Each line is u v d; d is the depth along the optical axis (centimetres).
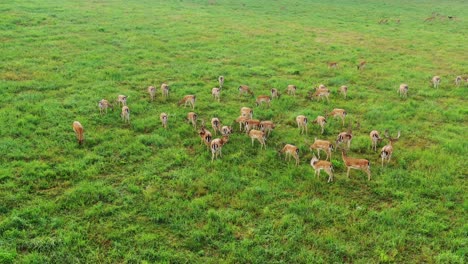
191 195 1447
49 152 1650
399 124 2062
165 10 5022
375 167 1655
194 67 2889
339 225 1305
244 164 1653
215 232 1262
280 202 1419
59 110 2020
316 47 3669
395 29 4647
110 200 1398
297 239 1248
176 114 2083
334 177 1576
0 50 2898
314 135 1928
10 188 1414
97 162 1614
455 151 1786
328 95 2352
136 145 1745
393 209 1384
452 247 1223
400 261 1179
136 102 2212
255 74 2834
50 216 1300
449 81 2809
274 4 6238
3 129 1783
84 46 3192
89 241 1214
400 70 3038
